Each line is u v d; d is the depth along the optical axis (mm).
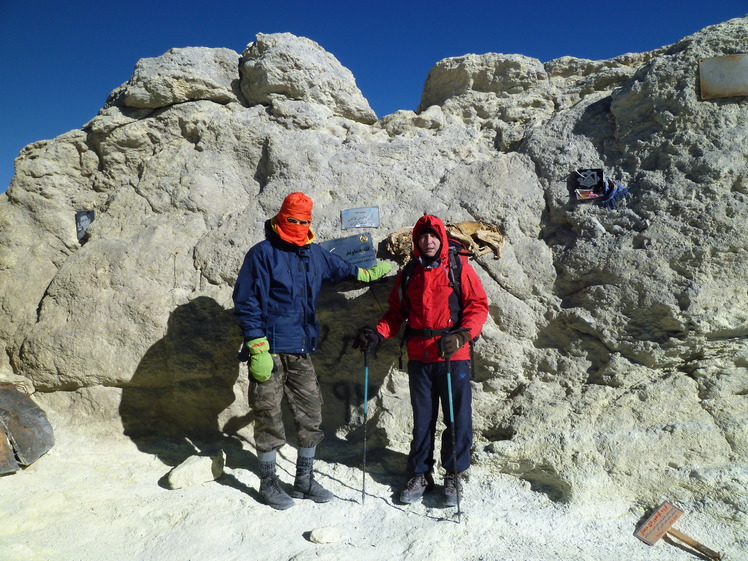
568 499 3758
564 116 4992
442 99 5965
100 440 4727
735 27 4418
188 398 4797
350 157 5301
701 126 4270
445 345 3705
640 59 5352
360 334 4070
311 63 5672
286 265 3914
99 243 5273
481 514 3730
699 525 3492
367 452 4480
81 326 4887
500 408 4324
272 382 3910
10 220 5695
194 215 5309
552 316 4410
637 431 3842
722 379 3875
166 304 4875
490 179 4883
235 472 4363
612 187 4434
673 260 4070
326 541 3471
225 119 5586
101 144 5805
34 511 3771
